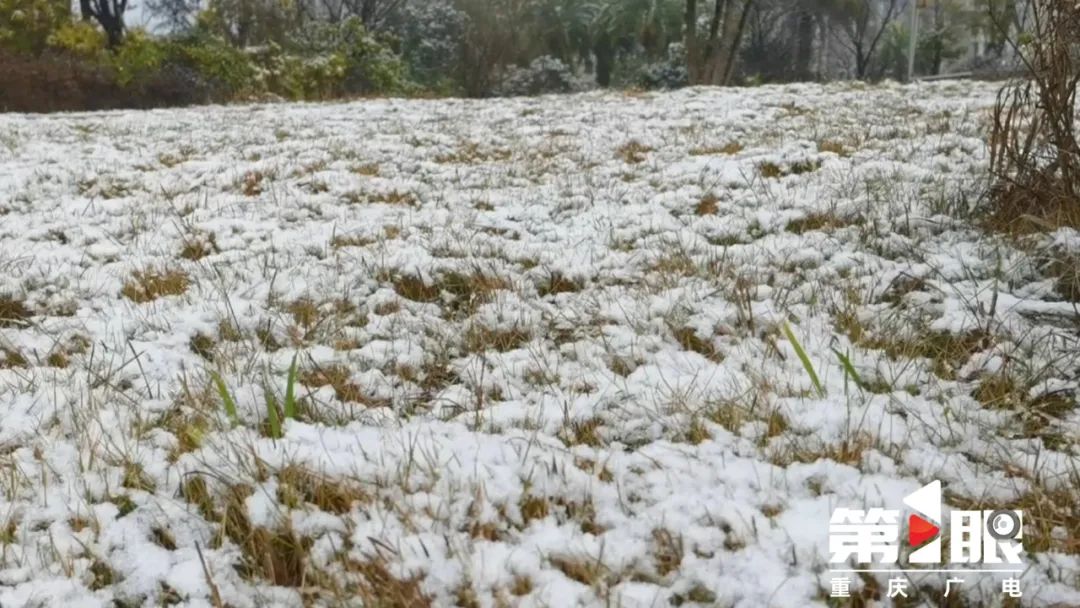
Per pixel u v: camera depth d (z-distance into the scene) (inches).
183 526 114.8
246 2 930.7
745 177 282.4
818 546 104.7
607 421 139.0
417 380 160.1
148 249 237.1
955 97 468.8
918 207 227.9
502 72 1105.4
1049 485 118.8
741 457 127.3
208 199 289.7
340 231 246.2
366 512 114.2
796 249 209.8
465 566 103.9
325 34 944.9
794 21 1285.7
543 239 237.5
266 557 107.6
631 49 1232.8
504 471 121.6
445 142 393.1
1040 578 100.6
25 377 158.7
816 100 482.9
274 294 196.5
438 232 243.3
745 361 158.4
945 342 164.4
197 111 585.6
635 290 193.3
